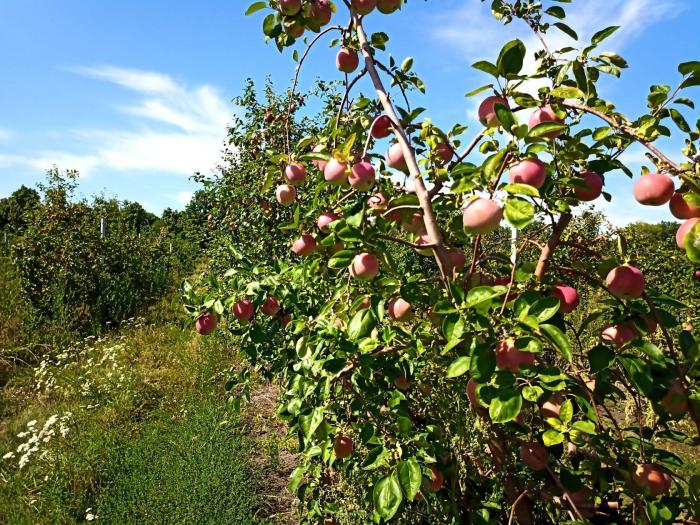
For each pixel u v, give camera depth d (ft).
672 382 4.10
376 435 5.47
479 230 3.86
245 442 13.70
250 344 8.46
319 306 7.54
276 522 10.80
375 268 4.85
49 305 26.63
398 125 5.22
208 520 10.26
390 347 5.67
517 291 4.52
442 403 6.14
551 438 4.37
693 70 3.87
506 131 3.83
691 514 4.43
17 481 11.94
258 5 6.46
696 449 10.87
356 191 5.89
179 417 15.88
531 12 5.30
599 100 4.42
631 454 4.88
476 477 6.13
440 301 4.25
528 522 5.35
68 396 17.25
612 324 4.48
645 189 3.67
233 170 22.85
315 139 6.74
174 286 37.60
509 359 3.89
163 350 22.84
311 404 6.44
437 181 5.10
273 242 17.84
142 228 44.50
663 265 16.28
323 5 6.40
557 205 4.20
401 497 4.50
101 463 12.71
